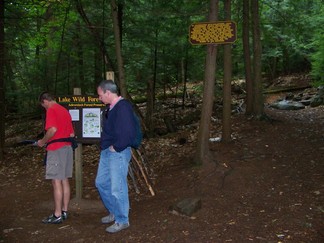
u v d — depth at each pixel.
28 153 9.88
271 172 6.30
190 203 4.89
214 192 5.64
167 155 8.25
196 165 6.76
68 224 4.95
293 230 4.24
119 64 7.45
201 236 4.15
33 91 14.02
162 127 11.38
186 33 11.43
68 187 5.12
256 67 10.11
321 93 14.21
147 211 5.16
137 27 11.55
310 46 16.38
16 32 11.20
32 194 6.56
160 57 13.05
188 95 15.80
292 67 20.97
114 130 4.33
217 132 9.50
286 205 5.01
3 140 9.73
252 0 9.91
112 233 4.44
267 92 17.42
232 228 4.33
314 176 6.02
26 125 14.13
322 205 4.92
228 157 7.08
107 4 11.80
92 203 5.80
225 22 6.50
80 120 5.66
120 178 4.35
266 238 4.06
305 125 9.73
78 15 12.16
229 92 8.02
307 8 14.52
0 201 6.22
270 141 8.15
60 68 14.07
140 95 15.51
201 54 13.03
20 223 5.06
